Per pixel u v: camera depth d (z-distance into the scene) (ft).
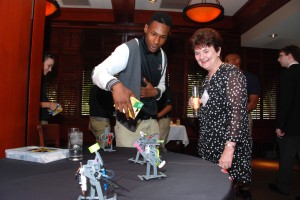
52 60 9.55
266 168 15.10
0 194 2.29
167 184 2.64
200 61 4.97
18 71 6.80
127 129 5.15
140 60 5.18
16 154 3.83
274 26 14.99
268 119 20.21
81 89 19.07
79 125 18.90
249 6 16.10
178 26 19.11
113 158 3.93
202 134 5.11
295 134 8.84
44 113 9.36
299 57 9.12
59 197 2.22
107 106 10.68
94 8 18.08
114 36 19.27
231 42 20.10
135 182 2.70
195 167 3.42
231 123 4.40
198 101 5.25
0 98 6.19
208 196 2.27
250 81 9.29
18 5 6.68
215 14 11.07
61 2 17.19
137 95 5.06
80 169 2.18
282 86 9.02
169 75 19.72
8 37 6.36
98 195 2.10
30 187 2.49
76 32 19.17
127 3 15.55
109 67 4.50
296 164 15.80
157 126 5.50
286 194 9.61
